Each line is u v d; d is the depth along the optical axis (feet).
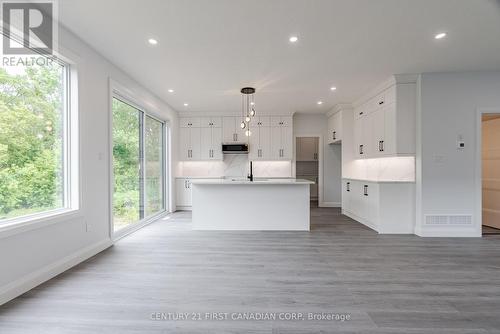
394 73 12.94
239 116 21.98
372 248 11.13
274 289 7.38
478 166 12.75
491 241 12.11
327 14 7.94
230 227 14.70
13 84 7.36
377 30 8.86
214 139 22.04
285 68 12.22
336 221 16.74
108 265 9.14
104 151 11.02
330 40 9.57
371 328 5.61
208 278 8.10
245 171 23.22
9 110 7.23
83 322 5.81
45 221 7.81
